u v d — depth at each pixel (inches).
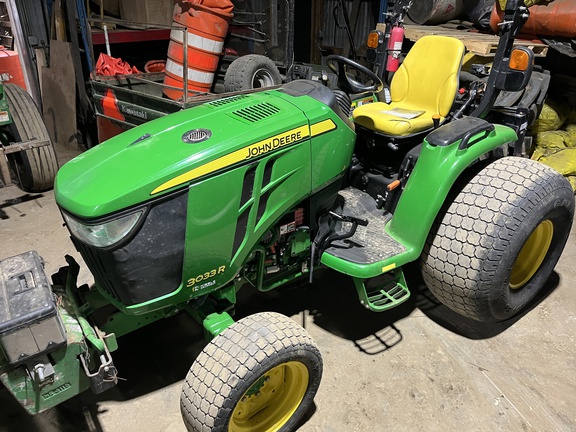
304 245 86.2
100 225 61.0
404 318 100.9
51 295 60.9
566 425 78.1
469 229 83.0
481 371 88.0
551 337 96.3
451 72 97.3
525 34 152.8
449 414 79.8
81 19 165.8
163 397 82.7
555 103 157.4
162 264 66.6
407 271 114.8
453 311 102.9
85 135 195.3
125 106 151.8
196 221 67.1
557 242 97.7
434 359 90.6
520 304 95.2
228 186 68.7
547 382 86.0
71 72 181.6
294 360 67.6
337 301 105.1
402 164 93.0
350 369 87.9
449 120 102.3
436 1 169.6
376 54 113.6
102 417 78.9
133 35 191.0
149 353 91.3
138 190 61.9
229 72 156.9
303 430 76.9
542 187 84.5
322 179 81.7
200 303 75.3
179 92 157.0
